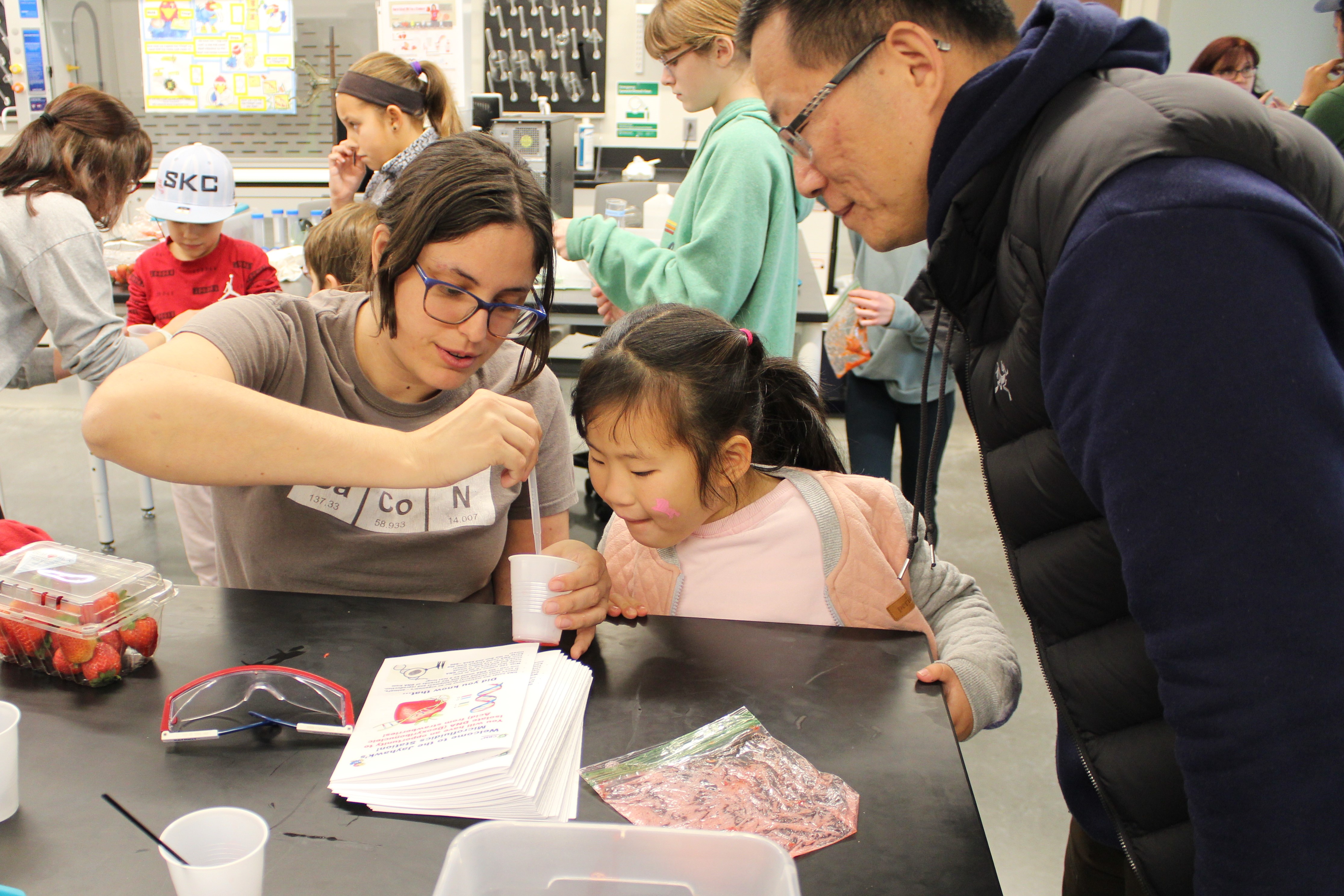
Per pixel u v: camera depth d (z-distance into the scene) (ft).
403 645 3.30
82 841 2.32
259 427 3.18
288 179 13.93
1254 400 1.85
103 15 13.16
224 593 3.67
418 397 4.16
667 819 2.45
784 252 6.26
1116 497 2.01
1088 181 2.12
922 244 7.97
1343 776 1.86
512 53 16.61
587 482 11.82
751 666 3.26
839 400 13.85
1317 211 2.10
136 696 2.96
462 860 2.03
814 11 2.63
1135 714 2.61
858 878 2.26
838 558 3.87
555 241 4.06
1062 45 2.36
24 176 6.84
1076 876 3.60
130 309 9.36
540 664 3.09
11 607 3.01
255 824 2.12
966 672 3.36
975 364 2.94
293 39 13.23
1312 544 1.83
